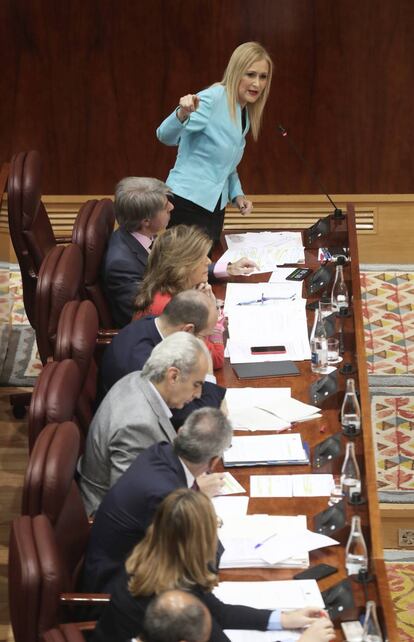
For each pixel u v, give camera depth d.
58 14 13.45
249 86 10.64
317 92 13.77
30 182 9.40
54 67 13.67
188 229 8.85
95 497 7.25
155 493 6.32
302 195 14.09
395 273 13.98
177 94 13.84
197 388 7.13
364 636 5.82
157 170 14.16
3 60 13.64
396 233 14.15
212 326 8.04
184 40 13.59
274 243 10.86
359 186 14.13
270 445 7.61
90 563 6.46
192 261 8.70
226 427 6.52
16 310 12.83
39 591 5.77
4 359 11.84
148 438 7.06
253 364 8.78
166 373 7.05
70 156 14.07
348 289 9.86
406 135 13.91
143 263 9.52
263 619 5.96
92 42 13.58
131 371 7.93
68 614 6.26
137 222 9.48
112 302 9.52
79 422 8.00
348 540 6.53
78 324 7.90
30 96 13.79
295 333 9.20
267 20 13.50
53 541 5.91
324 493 7.16
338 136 13.95
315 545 6.62
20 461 10.16
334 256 10.38
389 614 5.96
